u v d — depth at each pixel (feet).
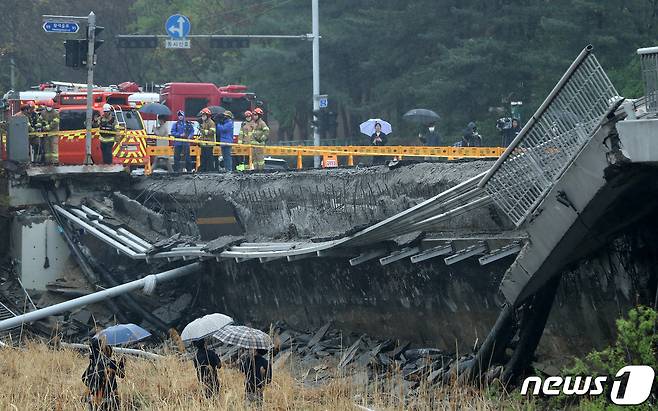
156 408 170.50
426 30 639.35
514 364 185.16
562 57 548.72
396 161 248.11
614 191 160.15
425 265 216.95
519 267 175.42
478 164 223.71
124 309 302.86
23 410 173.58
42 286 321.11
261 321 281.74
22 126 335.47
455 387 172.65
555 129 166.30
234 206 285.23
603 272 182.50
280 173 281.13
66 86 447.01
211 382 169.68
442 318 219.41
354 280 240.73
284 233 271.08
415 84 617.21
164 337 291.79
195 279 304.71
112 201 331.98
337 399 171.53
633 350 148.36
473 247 196.13
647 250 174.40
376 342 235.61
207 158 359.87
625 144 151.74
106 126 347.15
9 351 240.32
